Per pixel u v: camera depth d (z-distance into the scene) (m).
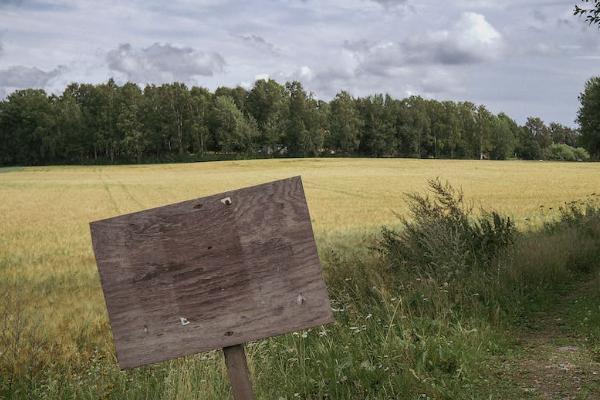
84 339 7.35
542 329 6.02
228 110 123.69
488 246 8.56
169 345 2.59
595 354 5.04
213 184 52.03
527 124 147.38
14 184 56.00
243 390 2.62
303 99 128.00
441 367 4.73
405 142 137.12
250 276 2.59
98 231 2.63
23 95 126.38
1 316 7.55
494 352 5.21
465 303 6.46
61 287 11.30
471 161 94.25
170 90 124.00
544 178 49.94
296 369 4.71
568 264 8.73
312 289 2.57
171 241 2.62
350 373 4.52
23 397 5.05
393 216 24.00
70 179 63.94
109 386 5.01
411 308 6.35
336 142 132.75
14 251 17.52
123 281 2.61
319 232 18.75
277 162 90.12
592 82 68.19
